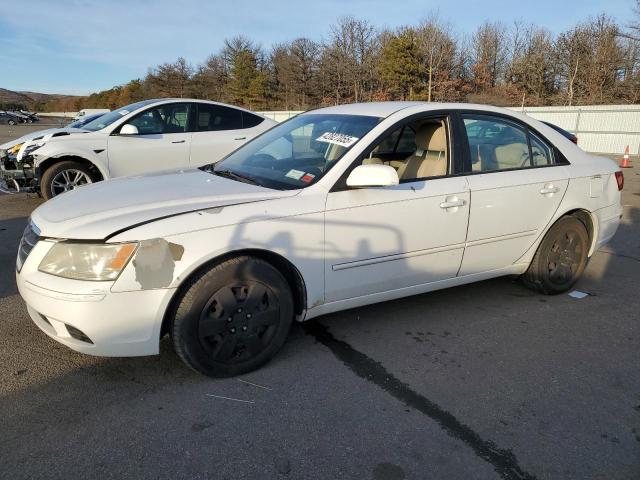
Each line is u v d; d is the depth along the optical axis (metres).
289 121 4.36
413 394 2.93
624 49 37.91
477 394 2.95
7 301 4.09
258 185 3.31
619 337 3.70
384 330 3.74
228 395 2.88
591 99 38.75
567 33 41.59
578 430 2.64
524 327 3.84
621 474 2.34
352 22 47.44
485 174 3.82
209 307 2.86
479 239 3.81
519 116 4.16
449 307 4.18
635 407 2.85
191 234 2.75
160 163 7.64
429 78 42.91
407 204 3.40
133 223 2.72
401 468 2.35
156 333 2.77
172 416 2.68
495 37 48.38
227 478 2.26
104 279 2.63
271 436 2.54
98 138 7.24
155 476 2.27
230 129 8.20
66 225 2.78
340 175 3.23
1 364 3.15
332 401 2.84
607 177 4.52
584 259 4.49
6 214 7.23
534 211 4.04
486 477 2.30
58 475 2.26
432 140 3.85
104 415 2.68
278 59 55.34
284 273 3.19
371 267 3.36
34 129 40.28
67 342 2.77
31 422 2.61
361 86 48.56
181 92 70.12
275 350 3.15
